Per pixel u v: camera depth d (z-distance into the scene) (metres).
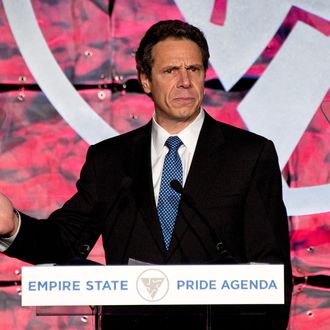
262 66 12.53
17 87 12.42
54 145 12.44
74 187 12.43
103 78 12.48
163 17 12.53
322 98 12.52
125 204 8.95
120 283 6.56
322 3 12.57
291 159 12.45
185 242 8.58
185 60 8.91
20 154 12.41
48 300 6.57
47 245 8.73
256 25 12.55
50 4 12.48
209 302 6.51
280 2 12.58
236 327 7.04
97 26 12.50
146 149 9.27
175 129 9.27
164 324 7.00
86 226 8.90
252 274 6.52
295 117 12.49
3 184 12.37
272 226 8.79
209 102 12.47
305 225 12.38
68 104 12.45
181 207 8.68
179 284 6.53
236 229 8.77
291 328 12.28
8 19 12.45
